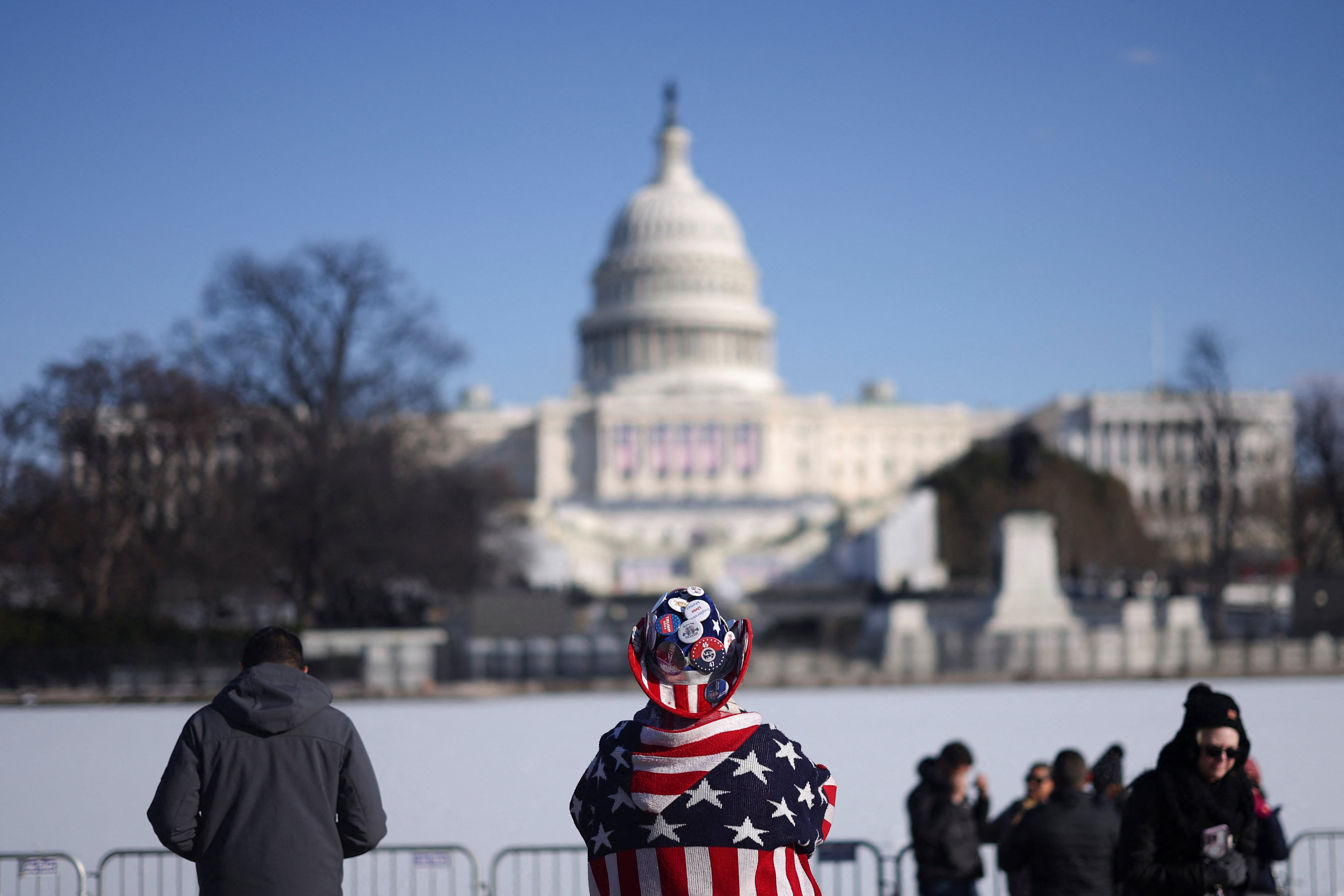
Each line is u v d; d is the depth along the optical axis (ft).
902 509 390.01
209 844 30.09
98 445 243.19
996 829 54.03
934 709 150.41
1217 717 31.48
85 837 80.64
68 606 242.17
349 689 177.78
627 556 528.63
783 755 21.49
